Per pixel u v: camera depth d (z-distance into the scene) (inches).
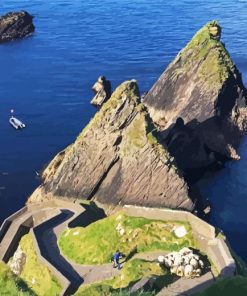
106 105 3331.7
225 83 4439.0
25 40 7199.8
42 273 2249.0
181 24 7647.6
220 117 4409.5
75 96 5334.6
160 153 3240.7
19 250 2512.3
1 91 5472.4
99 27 7657.5
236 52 6387.8
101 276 2150.6
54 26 7795.3
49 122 4790.8
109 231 2378.2
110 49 6702.8
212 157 4136.3
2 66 6250.0
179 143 4047.7
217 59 4527.6
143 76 5821.9
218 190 3786.9
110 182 3361.2
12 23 7303.2
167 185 3240.7
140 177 3270.2
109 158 3339.1
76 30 7568.9
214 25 4692.4
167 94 4648.1
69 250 2377.0
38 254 2354.8
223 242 2122.3
